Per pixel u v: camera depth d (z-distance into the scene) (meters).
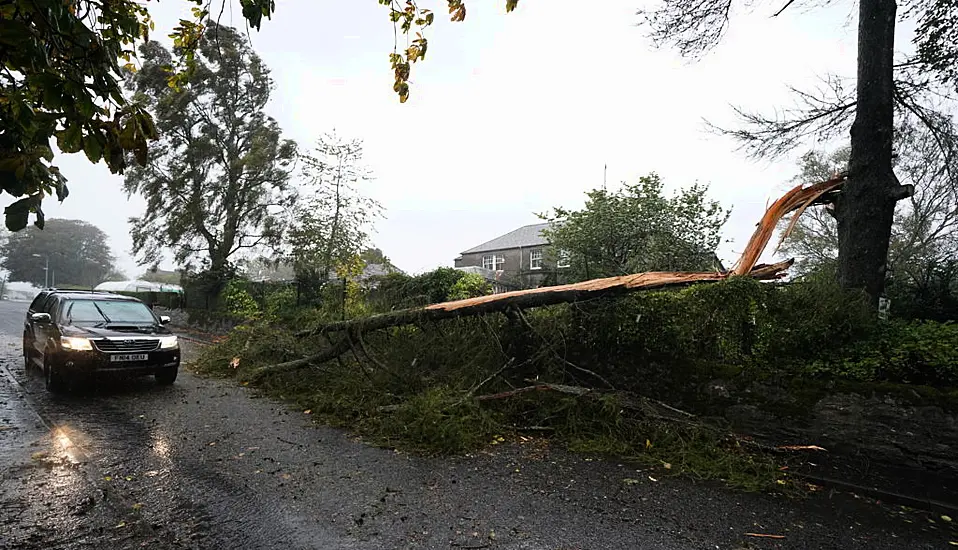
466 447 5.43
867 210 7.34
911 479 4.74
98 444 5.05
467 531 3.49
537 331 7.33
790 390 5.73
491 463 5.05
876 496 4.42
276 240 20.19
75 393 7.36
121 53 2.62
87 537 3.18
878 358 5.63
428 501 4.00
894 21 7.48
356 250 15.97
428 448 5.39
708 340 6.54
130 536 3.22
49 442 5.04
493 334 7.73
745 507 4.12
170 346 7.98
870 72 7.46
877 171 7.34
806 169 20.88
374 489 4.21
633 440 5.69
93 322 7.85
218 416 6.45
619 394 6.22
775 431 5.76
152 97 19.50
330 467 4.71
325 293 14.88
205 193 20.14
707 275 7.25
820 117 8.81
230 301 17.16
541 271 18.61
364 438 5.74
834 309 6.16
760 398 5.89
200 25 2.94
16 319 21.28
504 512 3.84
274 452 5.09
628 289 6.87
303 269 16.17
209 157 20.16
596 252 15.02
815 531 3.72
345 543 3.24
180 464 4.60
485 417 6.07
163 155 20.23
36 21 1.68
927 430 4.95
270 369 8.65
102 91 1.80
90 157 1.70
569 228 15.55
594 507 4.01
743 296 6.36
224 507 3.72
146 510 3.61
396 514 3.73
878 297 7.12
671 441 5.61
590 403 6.16
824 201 8.30
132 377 8.81
